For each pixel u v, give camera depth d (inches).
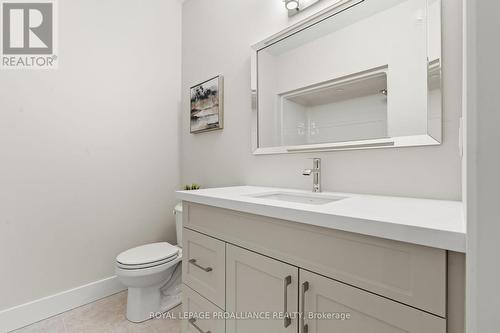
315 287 29.2
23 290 61.3
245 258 37.9
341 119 48.1
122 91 79.4
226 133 74.6
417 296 22.1
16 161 60.9
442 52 37.6
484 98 15.4
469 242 16.1
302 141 54.3
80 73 71.1
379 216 25.6
